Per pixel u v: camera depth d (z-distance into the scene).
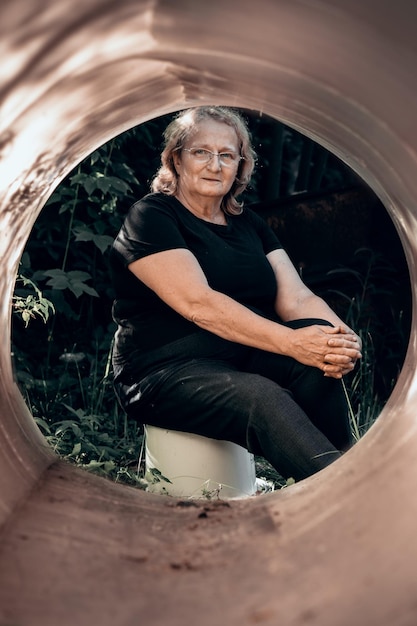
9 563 2.45
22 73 2.29
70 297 5.85
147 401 3.97
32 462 3.28
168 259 3.91
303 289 4.30
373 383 5.69
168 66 2.81
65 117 2.90
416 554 2.15
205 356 3.96
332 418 3.93
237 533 2.83
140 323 4.04
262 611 2.22
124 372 4.12
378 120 2.43
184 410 3.87
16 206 3.18
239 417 3.76
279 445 3.66
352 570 2.27
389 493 2.51
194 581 2.46
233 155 4.11
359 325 5.90
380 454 2.88
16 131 2.65
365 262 5.94
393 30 1.97
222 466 3.98
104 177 5.35
